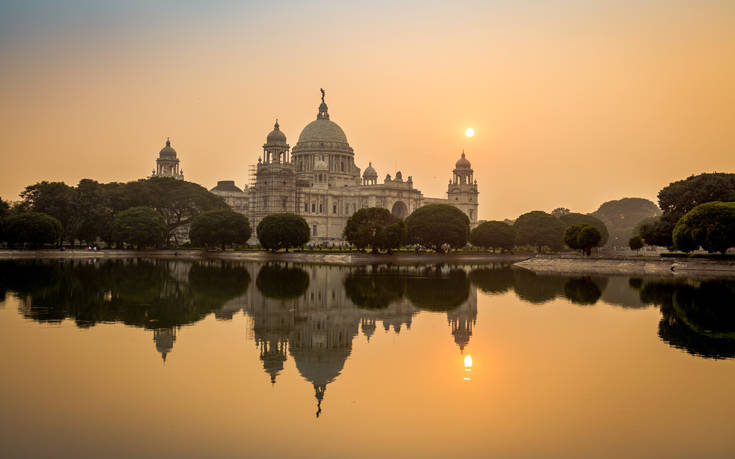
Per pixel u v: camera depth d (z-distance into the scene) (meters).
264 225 180.75
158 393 37.91
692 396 37.78
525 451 30.09
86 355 46.53
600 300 80.12
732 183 157.00
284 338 53.88
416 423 33.66
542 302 77.94
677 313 68.75
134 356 46.53
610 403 36.56
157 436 31.55
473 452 29.95
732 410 35.41
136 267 132.50
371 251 183.25
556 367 44.62
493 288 95.31
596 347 50.84
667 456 29.50
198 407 35.62
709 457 29.42
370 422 33.56
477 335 55.81
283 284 96.94
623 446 30.59
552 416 34.59
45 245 192.50
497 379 41.28
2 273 108.69
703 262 127.19
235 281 100.81
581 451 30.16
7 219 173.00
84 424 32.97
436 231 190.88
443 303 76.69
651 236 160.12
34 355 46.25
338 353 48.53
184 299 76.88
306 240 184.38
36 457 29.08
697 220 129.62
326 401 36.72
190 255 195.88
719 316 66.31
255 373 42.56
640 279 114.75
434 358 47.22
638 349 49.84
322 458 29.19
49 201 189.75
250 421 33.66
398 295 84.38
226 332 56.03
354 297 81.38
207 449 30.08
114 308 68.56
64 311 66.00
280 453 29.80
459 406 36.09
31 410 34.81
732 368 44.16
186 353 47.81
